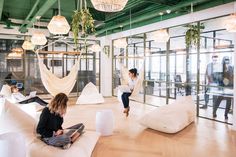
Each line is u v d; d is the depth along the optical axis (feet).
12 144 7.44
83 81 34.37
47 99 29.50
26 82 30.76
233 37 17.37
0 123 10.48
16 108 10.90
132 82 20.83
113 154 11.50
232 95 18.08
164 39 19.16
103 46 34.83
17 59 30.27
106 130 14.61
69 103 27.78
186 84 22.54
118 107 25.12
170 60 24.70
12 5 22.22
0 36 29.25
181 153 11.71
